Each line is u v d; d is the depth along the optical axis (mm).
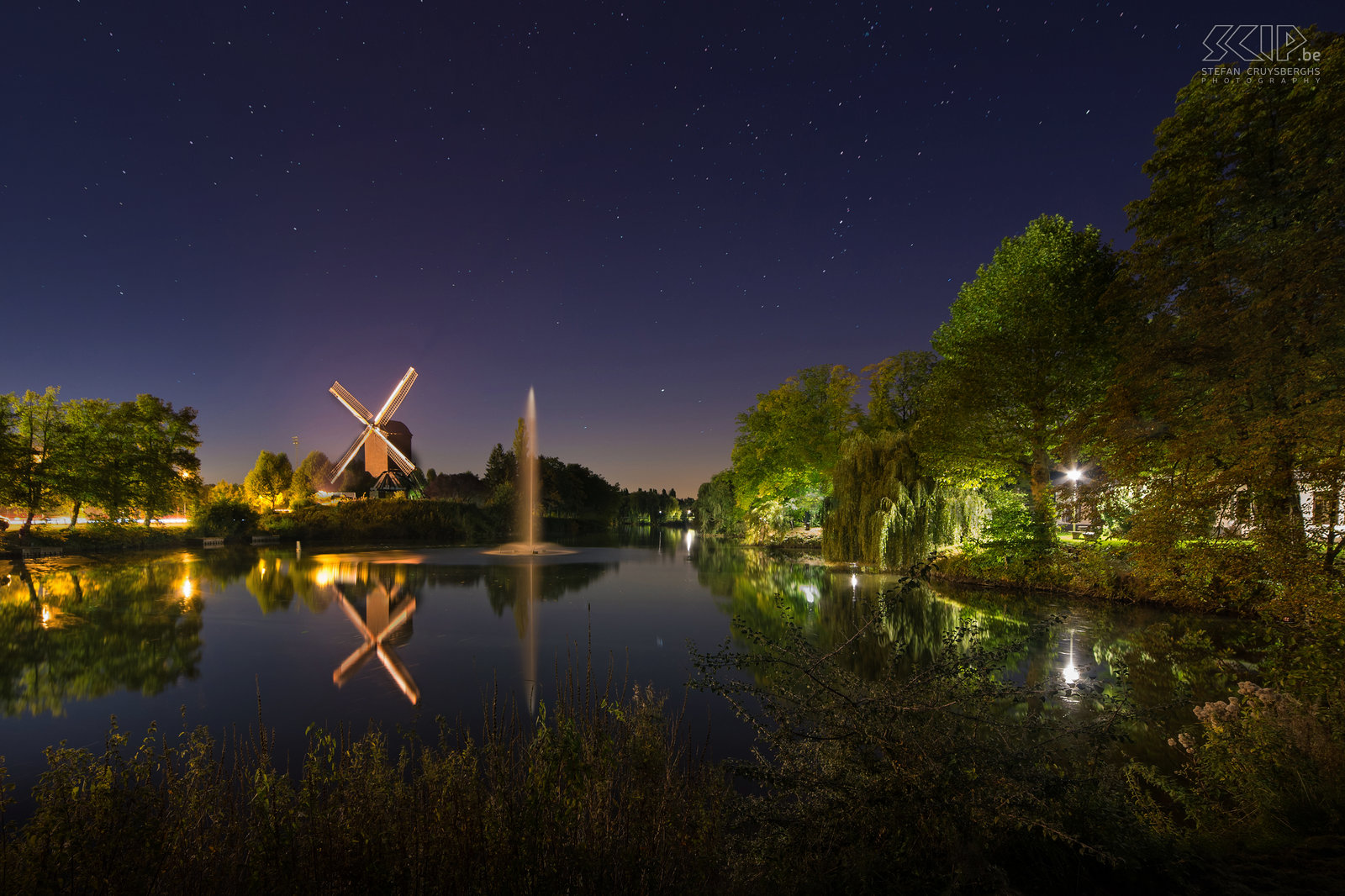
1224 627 14445
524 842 3818
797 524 51031
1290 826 4426
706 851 3852
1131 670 10977
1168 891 3256
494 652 13562
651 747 5102
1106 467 15523
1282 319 11922
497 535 63844
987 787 3520
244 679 11625
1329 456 9820
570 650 13703
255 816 4258
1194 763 6695
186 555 39406
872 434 42375
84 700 10500
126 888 3352
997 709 5074
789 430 44906
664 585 24844
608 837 3947
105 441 44562
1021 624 15461
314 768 4895
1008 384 23281
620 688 10594
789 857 3457
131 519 48469
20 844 3594
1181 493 12828
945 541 25844
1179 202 16688
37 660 13227
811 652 4609
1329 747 4957
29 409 40406
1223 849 4121
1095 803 3652
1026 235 25719
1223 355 13453
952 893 2941
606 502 103125
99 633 15883
